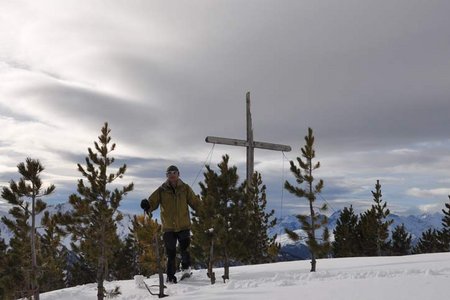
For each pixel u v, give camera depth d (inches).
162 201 372.2
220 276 378.6
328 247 380.5
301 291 198.1
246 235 373.7
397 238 1721.2
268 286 236.4
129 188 485.4
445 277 205.8
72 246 625.9
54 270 447.8
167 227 368.5
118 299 320.5
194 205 379.2
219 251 356.2
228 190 369.7
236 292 218.2
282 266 437.1
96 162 581.0
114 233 484.4
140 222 298.8
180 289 315.3
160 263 291.9
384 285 194.4
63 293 405.1
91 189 466.3
